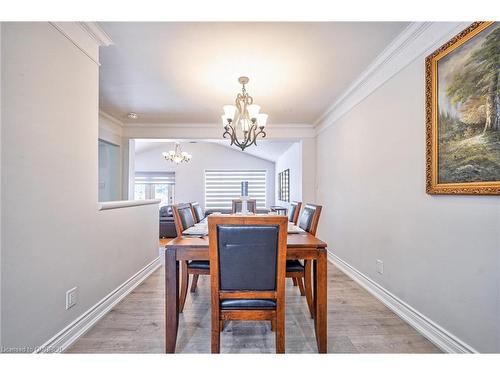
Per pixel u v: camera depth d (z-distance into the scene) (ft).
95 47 6.64
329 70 8.48
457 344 5.08
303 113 13.35
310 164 15.53
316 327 5.39
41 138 4.87
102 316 6.78
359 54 7.45
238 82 9.47
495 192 4.25
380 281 7.91
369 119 8.64
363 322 6.55
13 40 4.27
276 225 4.49
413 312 6.37
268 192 30.45
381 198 7.88
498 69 4.22
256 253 4.55
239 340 5.85
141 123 15.44
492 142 4.32
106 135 14.06
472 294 4.77
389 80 7.46
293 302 7.88
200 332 6.20
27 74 4.55
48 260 5.01
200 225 8.03
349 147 10.30
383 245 7.73
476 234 4.69
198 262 7.20
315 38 6.68
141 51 7.32
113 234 7.55
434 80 5.52
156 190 29.66
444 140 5.28
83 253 6.11
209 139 15.93
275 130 15.57
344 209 10.83
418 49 6.20
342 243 11.06
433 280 5.73
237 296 4.68
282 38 6.66
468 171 4.75
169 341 5.28
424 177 6.00
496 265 4.36
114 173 15.31
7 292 4.17
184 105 12.17
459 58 4.92
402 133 6.84
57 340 5.21
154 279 9.89
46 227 4.97
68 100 5.64
